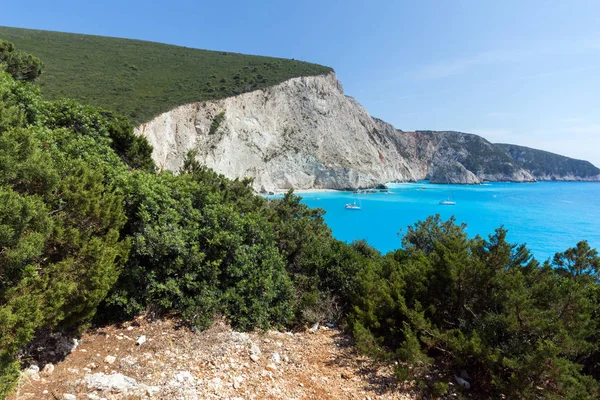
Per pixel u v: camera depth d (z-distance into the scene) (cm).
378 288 686
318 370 528
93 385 400
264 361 530
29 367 428
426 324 543
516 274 582
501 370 482
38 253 403
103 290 483
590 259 899
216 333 585
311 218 1277
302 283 823
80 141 758
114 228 560
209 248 689
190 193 770
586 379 459
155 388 413
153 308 620
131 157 1246
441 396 480
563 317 502
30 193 466
